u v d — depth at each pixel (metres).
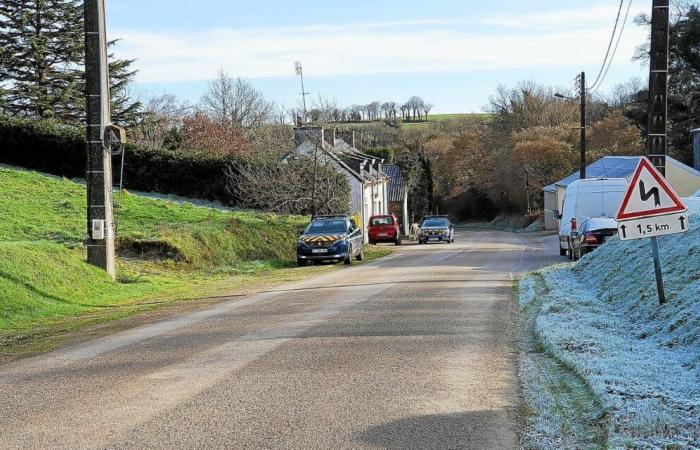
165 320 13.10
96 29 18.31
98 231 19.05
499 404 6.77
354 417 6.39
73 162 39.50
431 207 87.81
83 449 5.63
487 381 7.68
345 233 27.91
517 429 5.97
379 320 11.98
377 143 108.12
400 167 80.06
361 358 8.94
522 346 9.62
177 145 55.59
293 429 6.06
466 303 13.90
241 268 25.25
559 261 25.23
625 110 67.88
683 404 6.28
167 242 24.30
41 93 50.91
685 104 59.41
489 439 5.72
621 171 51.69
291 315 12.98
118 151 19.14
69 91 51.66
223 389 7.50
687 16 58.25
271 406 6.80
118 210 30.62
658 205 10.32
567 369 8.06
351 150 63.00
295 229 31.77
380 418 6.35
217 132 57.56
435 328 11.10
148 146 43.16
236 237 28.36
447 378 7.83
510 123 81.25
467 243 46.75
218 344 10.20
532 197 77.06
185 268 23.81
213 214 32.72
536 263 24.50
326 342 10.09
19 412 6.83
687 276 11.12
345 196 41.06
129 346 10.35
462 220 95.94
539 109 80.25
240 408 6.75
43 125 39.88
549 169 72.06
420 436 5.82
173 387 7.64
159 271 22.55
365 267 25.27
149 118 57.06
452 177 94.06
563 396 6.96
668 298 10.43
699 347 8.11
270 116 73.56
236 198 40.22
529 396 7.00
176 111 72.88
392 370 8.24
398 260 28.69
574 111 80.38
